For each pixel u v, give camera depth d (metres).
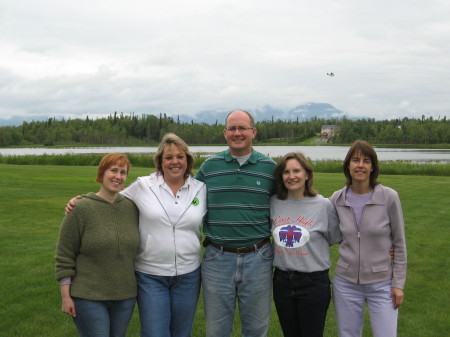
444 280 6.85
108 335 3.66
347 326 3.89
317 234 3.94
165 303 3.88
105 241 3.63
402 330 5.16
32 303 5.70
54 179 21.27
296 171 3.93
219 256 4.06
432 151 95.44
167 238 3.88
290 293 3.95
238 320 5.47
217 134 148.12
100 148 119.38
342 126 154.38
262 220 4.08
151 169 28.81
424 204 14.18
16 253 7.97
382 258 3.81
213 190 4.09
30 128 150.50
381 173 28.33
